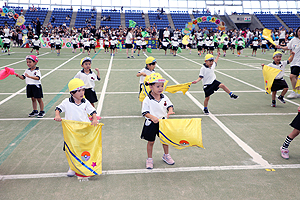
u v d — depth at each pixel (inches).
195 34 1096.8
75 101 142.5
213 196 127.0
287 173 149.7
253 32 1185.4
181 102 302.0
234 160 165.0
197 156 170.9
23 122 230.7
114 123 230.7
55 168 153.4
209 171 151.5
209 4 1781.5
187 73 484.1
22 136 199.8
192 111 267.7
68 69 514.9
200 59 710.5
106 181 139.9
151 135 151.1
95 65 573.3
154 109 149.6
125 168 154.3
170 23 1601.9
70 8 1674.5
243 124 230.4
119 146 184.5
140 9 1733.5
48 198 124.3
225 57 773.9
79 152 136.3
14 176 143.9
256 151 178.1
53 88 358.9
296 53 295.7
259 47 1162.0
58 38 757.9
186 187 134.8
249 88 371.9
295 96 321.7
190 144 145.0
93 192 129.6
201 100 311.0
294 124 159.5
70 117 141.4
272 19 1651.1
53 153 172.4
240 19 1667.1
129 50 997.8
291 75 308.0
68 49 1005.8
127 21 1568.7
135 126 223.9
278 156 170.7
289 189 133.6
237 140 196.2
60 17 1547.7
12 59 645.3
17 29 1040.2
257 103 298.5
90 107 144.9
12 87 364.8
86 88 226.7
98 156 140.8
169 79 426.9
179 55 823.7
